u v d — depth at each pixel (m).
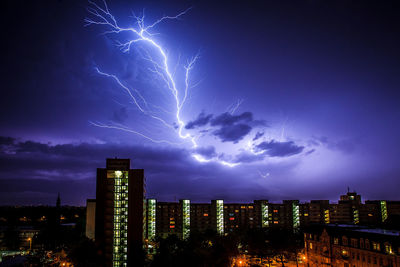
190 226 135.38
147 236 124.06
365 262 61.16
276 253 96.38
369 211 155.88
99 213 87.12
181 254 71.38
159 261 70.19
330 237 72.81
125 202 86.00
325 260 74.19
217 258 76.81
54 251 124.62
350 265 65.56
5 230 144.75
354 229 70.00
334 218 154.12
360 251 62.72
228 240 90.88
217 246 79.81
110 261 83.50
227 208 147.12
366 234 62.00
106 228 85.62
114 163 88.12
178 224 133.12
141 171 87.94
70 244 114.31
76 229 141.38
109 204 86.25
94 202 97.44
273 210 149.88
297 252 94.44
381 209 153.75
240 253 100.31
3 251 127.69
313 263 79.88
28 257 93.62
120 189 86.56
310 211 152.75
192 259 70.62
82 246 80.44
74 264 81.06
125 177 87.12
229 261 86.44
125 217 85.31
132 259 82.69
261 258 96.38
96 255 80.38
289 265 90.56
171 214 134.25
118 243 84.19
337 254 69.94
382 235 58.03
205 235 98.62
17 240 138.88
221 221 138.38
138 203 86.31
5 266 85.56
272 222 148.38
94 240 90.25
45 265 92.31
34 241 134.50
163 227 132.75
